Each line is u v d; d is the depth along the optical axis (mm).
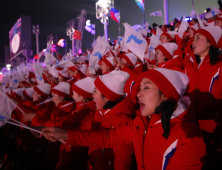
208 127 2309
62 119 2270
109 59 3922
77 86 2465
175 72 1348
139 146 1472
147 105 1354
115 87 1892
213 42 2350
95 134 1598
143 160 1431
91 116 2256
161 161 1312
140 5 7047
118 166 1742
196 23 4184
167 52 3086
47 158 2873
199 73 2418
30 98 3992
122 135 1636
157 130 1352
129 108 1890
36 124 2248
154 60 3734
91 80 2500
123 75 1938
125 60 3736
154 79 1283
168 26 5578
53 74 5000
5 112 1633
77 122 2234
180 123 1300
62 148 2410
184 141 1251
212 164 2229
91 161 2016
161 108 1252
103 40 4133
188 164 1211
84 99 2477
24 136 3305
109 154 1908
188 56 3041
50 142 2797
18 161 3297
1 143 3512
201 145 1249
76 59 5480
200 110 2359
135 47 2770
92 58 3863
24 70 7902
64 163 2301
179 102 1387
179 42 3846
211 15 4414
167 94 1255
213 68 2316
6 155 3439
